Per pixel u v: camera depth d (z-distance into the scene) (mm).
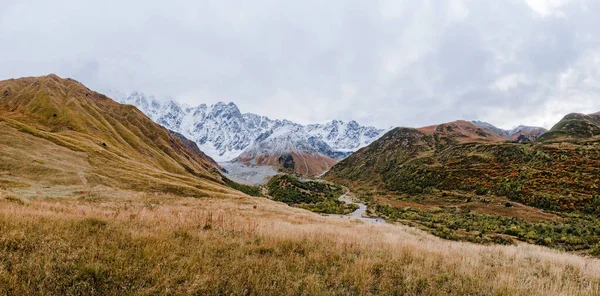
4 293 5902
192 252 9000
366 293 7559
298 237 12664
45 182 49125
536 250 19828
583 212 67438
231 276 7559
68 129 123188
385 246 12977
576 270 11875
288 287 7215
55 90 162625
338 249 11383
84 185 52000
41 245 8320
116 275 6980
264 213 37156
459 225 59875
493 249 17094
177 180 82438
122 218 13109
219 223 14344
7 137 64625
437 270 9805
